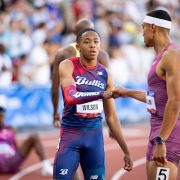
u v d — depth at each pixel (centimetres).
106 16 4975
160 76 1470
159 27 1506
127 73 4591
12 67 3938
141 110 4341
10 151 2578
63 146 1562
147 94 1508
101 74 1563
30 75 4034
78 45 1571
